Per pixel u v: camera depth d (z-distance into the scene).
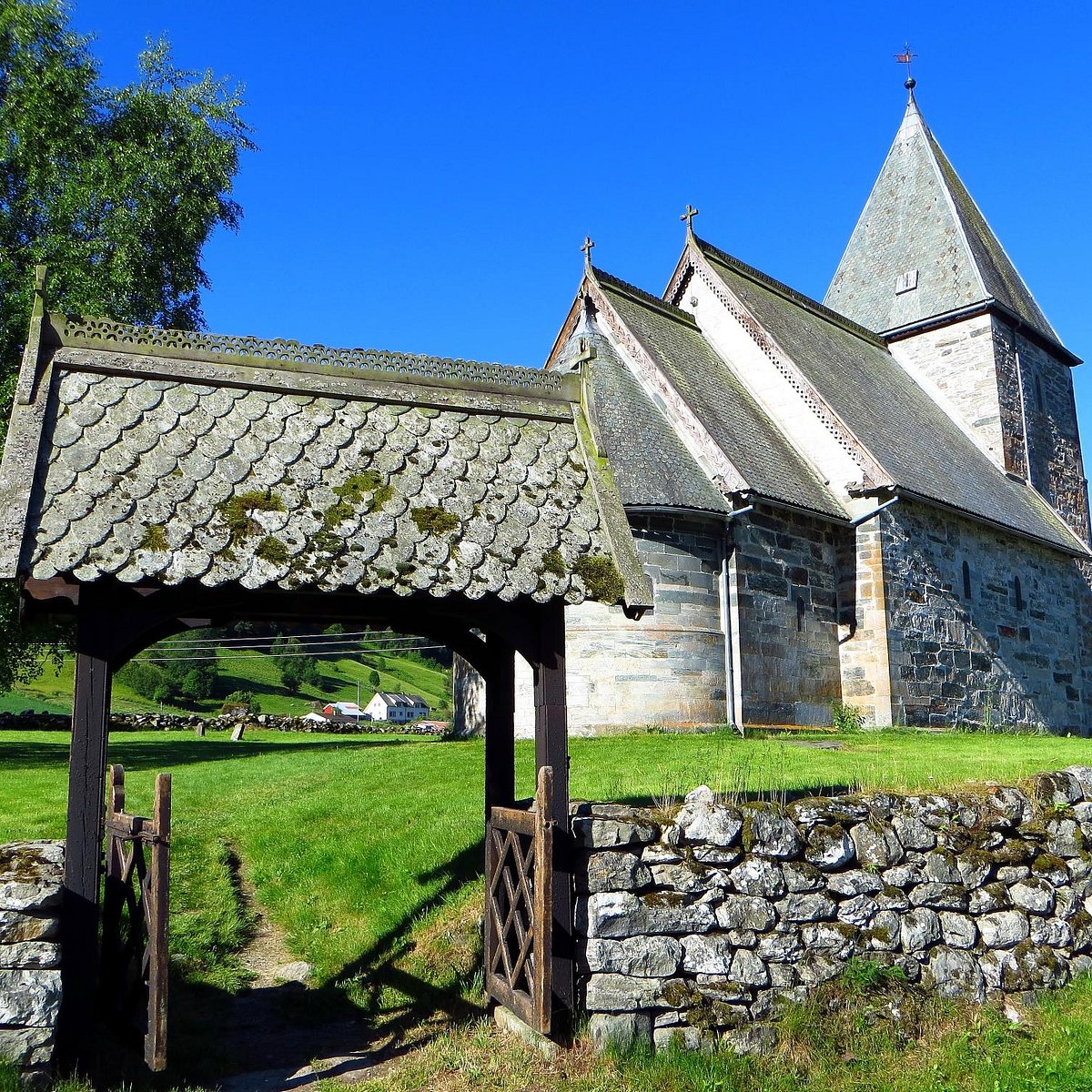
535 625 6.79
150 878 5.58
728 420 22.06
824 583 22.14
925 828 7.65
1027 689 27.41
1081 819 8.42
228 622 6.87
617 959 6.47
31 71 22.81
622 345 22.12
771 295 29.34
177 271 24.47
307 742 29.92
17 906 5.36
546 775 6.20
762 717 19.73
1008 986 7.46
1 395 19.61
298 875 10.21
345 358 7.11
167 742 29.41
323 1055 6.52
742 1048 6.46
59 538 5.55
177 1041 6.62
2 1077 5.17
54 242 21.48
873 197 36.50
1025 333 34.56
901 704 22.03
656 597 18.67
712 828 6.86
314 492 6.36
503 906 7.04
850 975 6.93
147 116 24.48
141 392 6.45
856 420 24.73
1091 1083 6.18
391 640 105.12
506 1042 6.53
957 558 25.14
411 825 10.98
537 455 7.23
